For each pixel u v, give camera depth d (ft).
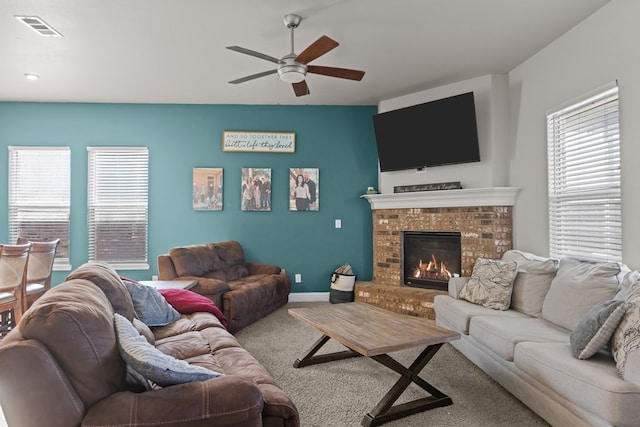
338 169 18.24
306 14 10.05
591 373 6.07
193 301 10.67
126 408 4.50
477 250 14.38
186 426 4.57
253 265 17.58
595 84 10.11
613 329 6.47
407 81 15.03
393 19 10.36
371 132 18.24
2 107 17.15
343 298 16.80
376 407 7.60
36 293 13.11
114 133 17.54
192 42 11.60
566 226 11.57
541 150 12.51
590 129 10.58
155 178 17.66
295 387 8.99
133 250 17.57
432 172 15.88
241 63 13.21
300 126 18.13
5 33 10.96
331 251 18.21
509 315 9.96
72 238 17.39
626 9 9.09
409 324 9.05
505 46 12.10
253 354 11.12
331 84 15.34
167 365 5.00
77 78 14.49
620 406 5.44
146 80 14.75
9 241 17.17
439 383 9.22
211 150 17.89
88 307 4.99
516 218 13.93
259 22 10.44
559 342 7.76
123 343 5.06
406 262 16.67
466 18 10.34
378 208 17.25
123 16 10.06
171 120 17.74
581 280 8.65
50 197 17.37
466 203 14.57
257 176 17.99
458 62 13.29
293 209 18.10
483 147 14.56
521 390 7.86
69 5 9.51
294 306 16.85
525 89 13.26
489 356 9.29
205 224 17.88
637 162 8.87
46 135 17.30
